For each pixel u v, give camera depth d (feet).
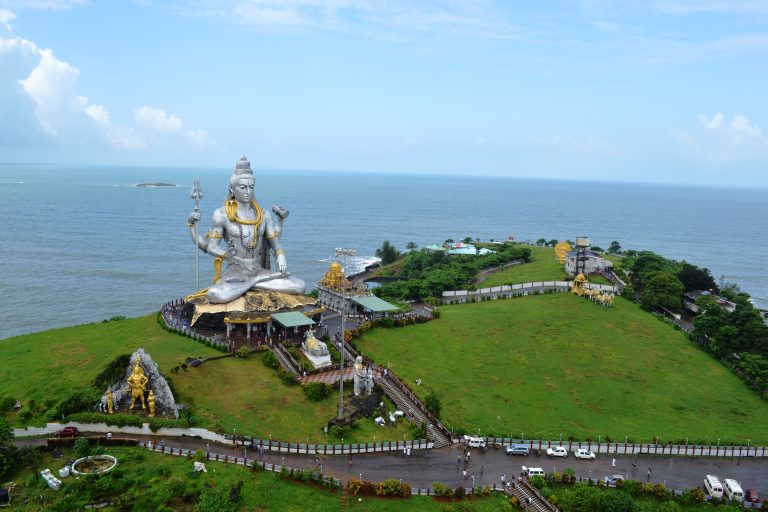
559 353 296.51
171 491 156.87
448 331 317.01
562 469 197.57
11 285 530.27
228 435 189.06
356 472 183.83
